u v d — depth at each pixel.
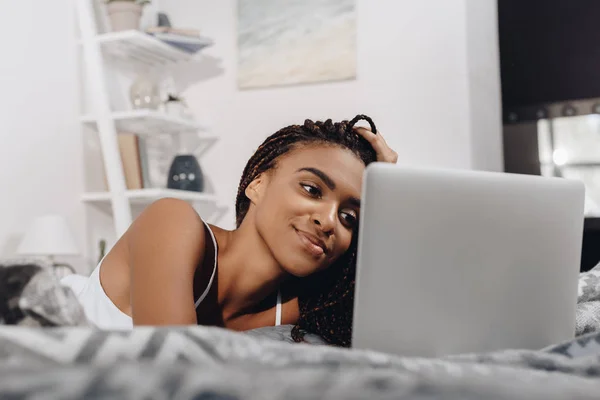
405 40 3.57
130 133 3.79
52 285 0.72
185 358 0.59
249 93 3.92
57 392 0.45
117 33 3.47
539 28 3.82
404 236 0.80
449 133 3.46
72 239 3.04
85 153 3.62
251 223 1.20
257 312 1.33
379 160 1.22
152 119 3.58
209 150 4.02
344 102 3.68
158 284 0.99
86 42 3.49
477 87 3.55
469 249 0.84
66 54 3.57
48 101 3.42
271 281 1.21
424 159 3.51
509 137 3.94
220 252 1.21
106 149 3.47
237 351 0.62
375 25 3.63
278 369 0.56
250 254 1.19
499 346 0.89
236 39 3.94
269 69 3.84
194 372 0.50
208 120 4.02
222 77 3.99
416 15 3.55
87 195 3.53
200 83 4.05
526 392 0.54
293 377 0.52
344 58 3.67
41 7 3.42
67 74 3.56
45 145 3.38
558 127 3.81
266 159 1.20
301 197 1.11
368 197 0.79
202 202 4.03
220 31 4.01
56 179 3.43
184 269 1.01
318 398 0.49
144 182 3.54
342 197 1.11
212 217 4.00
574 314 0.97
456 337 0.85
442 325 0.84
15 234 3.17
